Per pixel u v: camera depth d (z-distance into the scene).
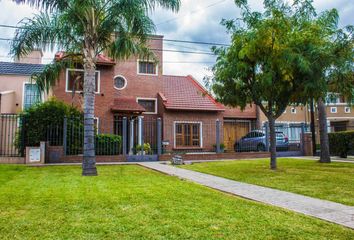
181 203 5.56
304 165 12.99
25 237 3.69
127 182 8.20
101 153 16.11
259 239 3.70
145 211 4.95
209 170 11.45
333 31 10.66
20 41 10.52
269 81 9.96
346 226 4.28
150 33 10.86
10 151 15.42
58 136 15.02
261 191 7.10
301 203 5.80
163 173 10.64
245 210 5.08
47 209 5.04
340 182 8.30
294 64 9.80
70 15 10.53
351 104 11.98
